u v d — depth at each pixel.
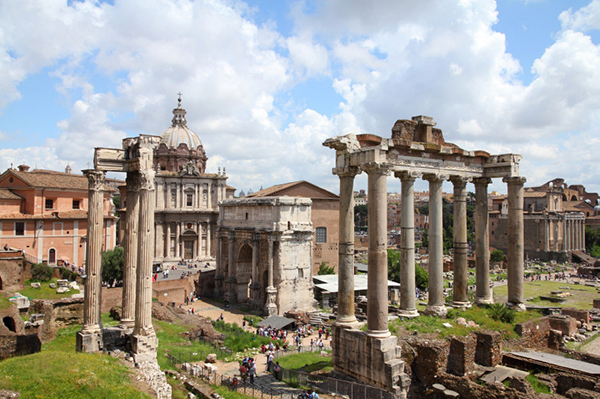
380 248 26.91
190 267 96.44
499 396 23.31
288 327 63.31
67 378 22.95
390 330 29.11
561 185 186.38
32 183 67.00
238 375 35.44
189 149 113.88
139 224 30.97
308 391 27.69
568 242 153.88
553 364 28.25
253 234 75.31
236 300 79.56
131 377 26.12
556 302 83.12
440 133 34.91
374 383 26.09
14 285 52.81
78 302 46.06
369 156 27.53
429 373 26.62
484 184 37.50
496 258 133.50
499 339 29.45
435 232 33.94
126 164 32.66
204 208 104.50
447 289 91.44
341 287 29.52
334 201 111.25
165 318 52.06
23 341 33.56
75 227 70.56
